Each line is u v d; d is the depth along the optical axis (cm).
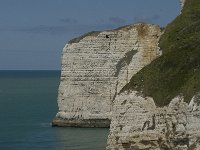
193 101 4769
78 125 8206
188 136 4800
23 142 7081
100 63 8138
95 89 8162
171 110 5016
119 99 5406
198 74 5031
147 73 5475
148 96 5250
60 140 7100
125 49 8056
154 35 7931
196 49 5494
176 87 5147
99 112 8138
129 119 5312
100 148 6431
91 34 8206
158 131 5100
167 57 5512
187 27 6419
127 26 8112
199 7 6994
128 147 5294
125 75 8019
